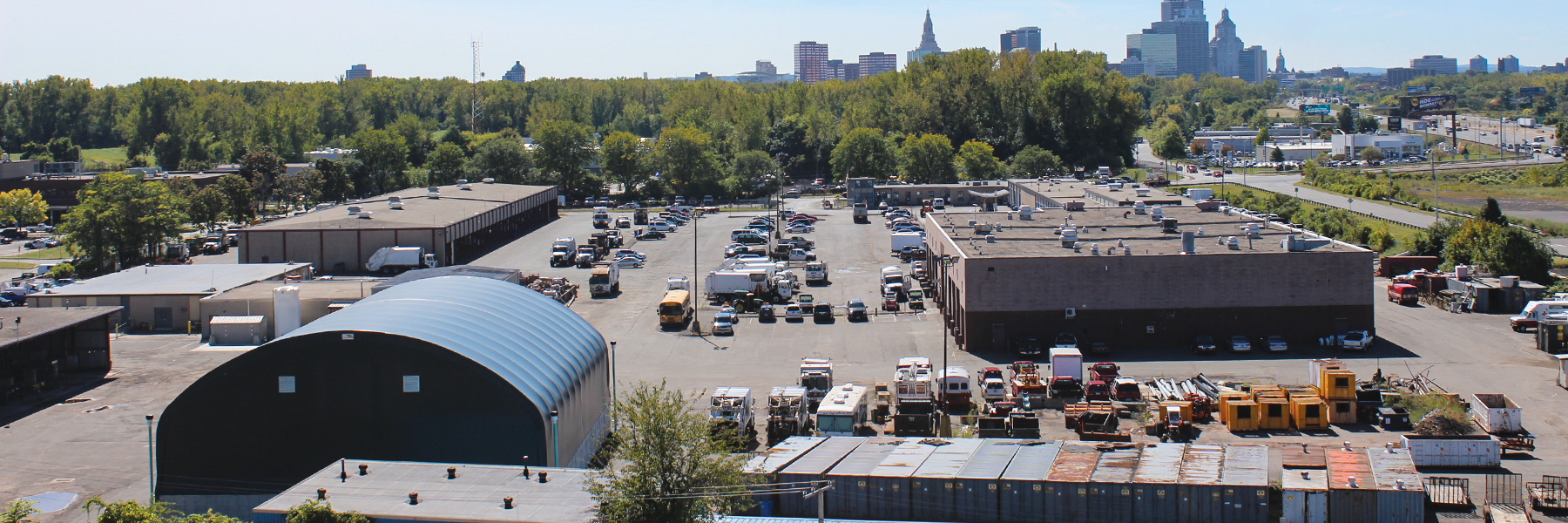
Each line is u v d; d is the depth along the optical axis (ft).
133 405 245.86
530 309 214.07
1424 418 199.41
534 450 175.22
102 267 453.58
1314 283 286.87
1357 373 260.42
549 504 148.25
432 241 455.22
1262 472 168.25
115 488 190.70
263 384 178.60
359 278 429.79
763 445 209.77
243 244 456.45
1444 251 429.38
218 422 179.63
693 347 299.17
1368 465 175.11
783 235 547.08
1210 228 356.59
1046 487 165.17
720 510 143.64
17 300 377.50
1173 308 287.69
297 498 150.82
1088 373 256.32
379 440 177.17
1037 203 552.41
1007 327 288.92
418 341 175.63
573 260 465.06
